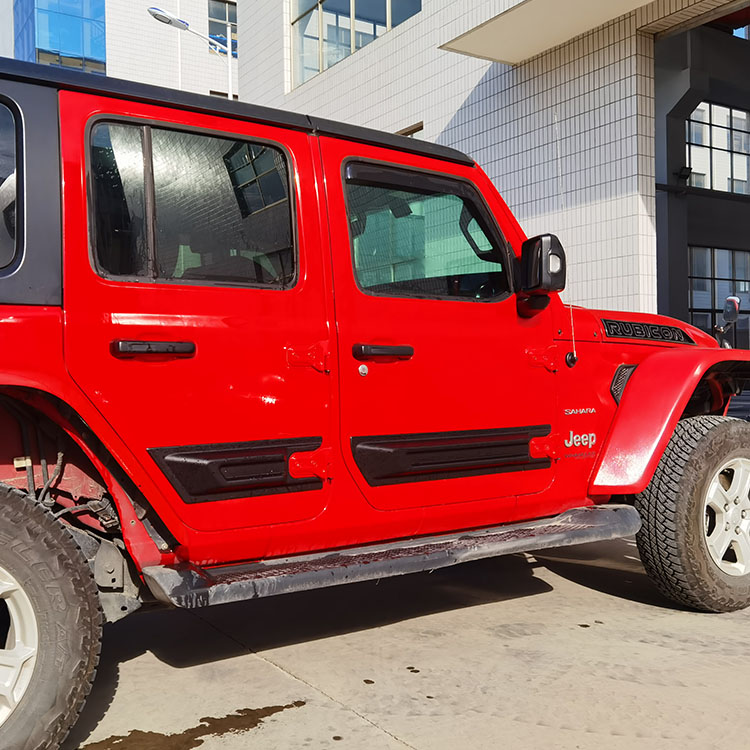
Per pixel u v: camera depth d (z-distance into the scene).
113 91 2.45
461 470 3.08
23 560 2.13
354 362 2.80
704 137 15.20
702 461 3.53
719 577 3.57
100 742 2.41
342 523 2.80
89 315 2.32
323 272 2.77
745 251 17.34
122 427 2.36
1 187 2.27
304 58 15.94
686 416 4.18
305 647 3.21
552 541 3.12
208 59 29.84
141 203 2.47
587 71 10.31
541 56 10.93
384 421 2.87
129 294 2.39
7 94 2.30
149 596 2.56
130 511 2.44
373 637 3.33
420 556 2.82
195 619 3.58
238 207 2.65
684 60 13.21
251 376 2.58
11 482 2.37
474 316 3.13
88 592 2.23
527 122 11.16
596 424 3.53
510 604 3.79
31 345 2.22
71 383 2.28
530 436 3.28
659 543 3.53
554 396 3.37
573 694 2.74
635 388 3.59
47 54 28.41
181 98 2.58
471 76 12.00
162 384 2.43
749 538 3.68
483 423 3.13
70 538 2.24
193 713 2.61
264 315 2.63
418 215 3.08
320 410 2.72
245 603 3.81
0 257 2.24
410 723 2.53
